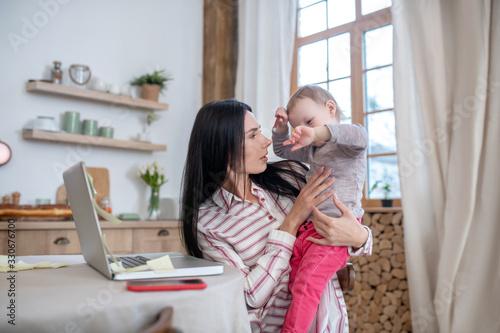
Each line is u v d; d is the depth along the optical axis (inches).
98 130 125.1
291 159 59.3
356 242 44.3
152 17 141.0
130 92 133.0
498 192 78.7
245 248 49.2
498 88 80.0
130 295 27.0
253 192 52.8
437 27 90.6
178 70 146.7
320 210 48.3
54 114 117.6
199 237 51.3
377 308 102.5
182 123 146.3
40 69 115.6
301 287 43.9
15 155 109.7
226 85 150.3
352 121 116.1
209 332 28.5
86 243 36.5
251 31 137.6
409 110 93.5
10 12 111.0
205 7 155.5
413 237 90.1
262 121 128.5
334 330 48.1
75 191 34.9
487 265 79.0
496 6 81.6
